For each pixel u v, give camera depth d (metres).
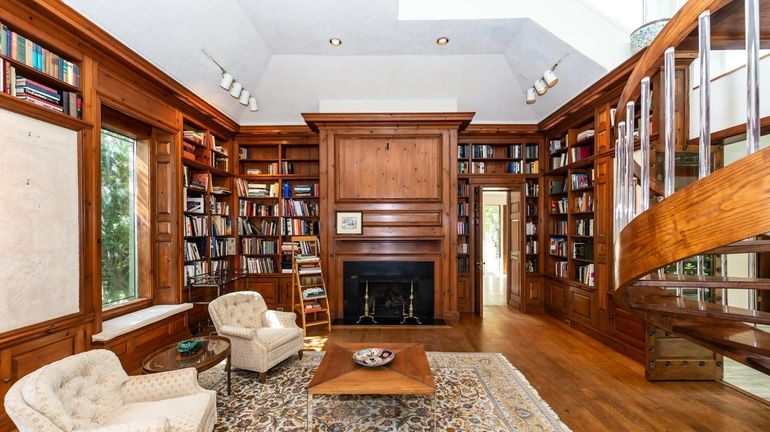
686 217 1.22
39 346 2.46
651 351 3.06
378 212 5.03
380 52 4.57
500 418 2.48
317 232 5.80
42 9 2.46
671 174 1.43
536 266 5.73
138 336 3.31
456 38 4.25
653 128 2.76
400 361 2.49
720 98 2.92
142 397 1.98
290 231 5.73
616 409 2.61
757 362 1.62
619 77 3.61
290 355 3.38
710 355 3.06
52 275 2.55
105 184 3.60
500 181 5.58
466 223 5.73
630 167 1.73
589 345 4.00
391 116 4.89
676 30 1.40
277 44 4.41
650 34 3.36
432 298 5.05
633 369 3.32
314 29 4.09
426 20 3.91
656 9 3.75
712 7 1.27
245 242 5.70
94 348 2.88
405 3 3.90
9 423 2.22
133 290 3.92
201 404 1.95
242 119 5.57
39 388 1.46
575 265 4.86
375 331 4.56
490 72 4.87
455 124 5.02
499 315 5.37
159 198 4.07
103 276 3.55
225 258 5.49
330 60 4.74
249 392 2.85
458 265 5.70
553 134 5.45
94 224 2.92
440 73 4.89
